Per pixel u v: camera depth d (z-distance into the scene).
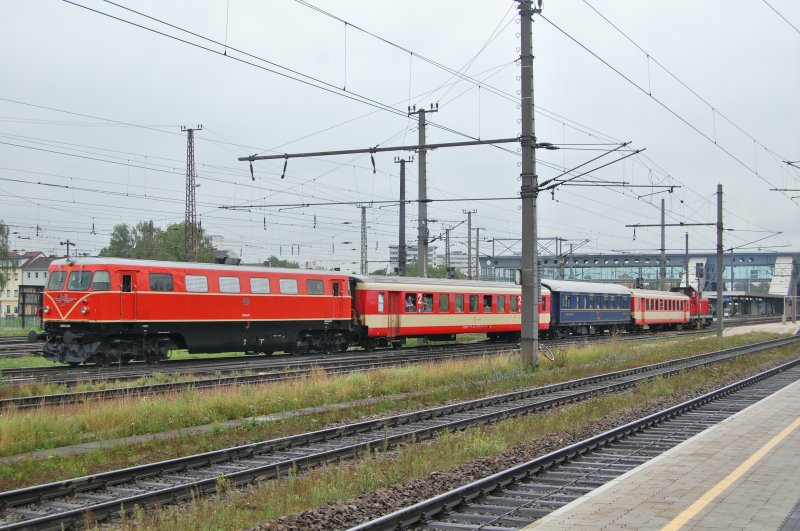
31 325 58.78
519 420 17.33
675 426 16.67
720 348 44.28
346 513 9.62
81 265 27.50
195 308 29.42
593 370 29.86
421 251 38.62
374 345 37.81
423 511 9.35
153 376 23.55
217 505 9.77
